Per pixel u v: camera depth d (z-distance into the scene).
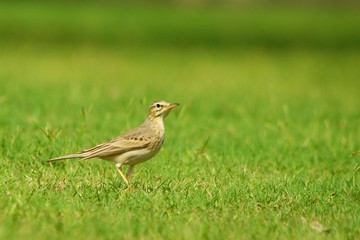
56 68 32.94
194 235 9.77
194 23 53.91
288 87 30.58
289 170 14.38
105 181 12.54
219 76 33.59
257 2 67.81
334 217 11.01
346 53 46.00
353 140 17.73
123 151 11.84
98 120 18.36
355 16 60.44
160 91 26.69
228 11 61.03
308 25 55.19
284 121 18.52
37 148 14.34
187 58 40.78
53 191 11.67
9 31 46.72
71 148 14.47
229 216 10.72
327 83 32.69
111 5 61.59
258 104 24.12
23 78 28.09
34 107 20.19
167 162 14.29
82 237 9.55
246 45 47.78
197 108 22.22
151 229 9.95
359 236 10.17
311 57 43.31
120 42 46.16
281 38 50.50
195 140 16.77
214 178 13.01
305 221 10.68
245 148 15.95
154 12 58.47
